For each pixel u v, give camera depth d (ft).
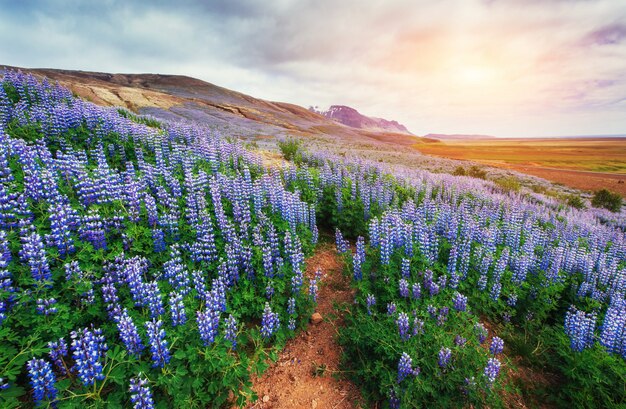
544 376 18.61
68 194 19.66
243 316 18.72
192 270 18.52
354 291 23.09
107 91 171.53
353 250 30.09
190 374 13.58
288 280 20.44
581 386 17.02
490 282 23.32
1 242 13.62
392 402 14.42
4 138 20.29
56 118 29.19
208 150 32.91
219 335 14.75
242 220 23.04
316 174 40.65
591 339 18.74
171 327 14.43
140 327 13.96
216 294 15.16
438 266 22.88
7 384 10.86
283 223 25.08
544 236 34.58
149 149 33.30
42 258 13.57
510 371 18.58
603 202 85.92
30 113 31.04
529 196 71.56
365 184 37.47
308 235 26.40
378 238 23.95
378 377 16.12
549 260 27.30
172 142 35.42
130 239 17.70
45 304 12.99
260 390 15.88
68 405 10.84
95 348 11.63
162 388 12.83
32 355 11.57
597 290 24.76
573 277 26.96
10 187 17.49
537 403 16.88
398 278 21.34
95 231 16.44
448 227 29.19
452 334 17.06
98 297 14.88
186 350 13.83
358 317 18.89
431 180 59.21
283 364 17.51
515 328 22.40
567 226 42.80
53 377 11.06
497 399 15.19
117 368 12.21
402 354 14.57
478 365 15.57
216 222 22.43
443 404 14.37
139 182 22.44
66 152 27.22
